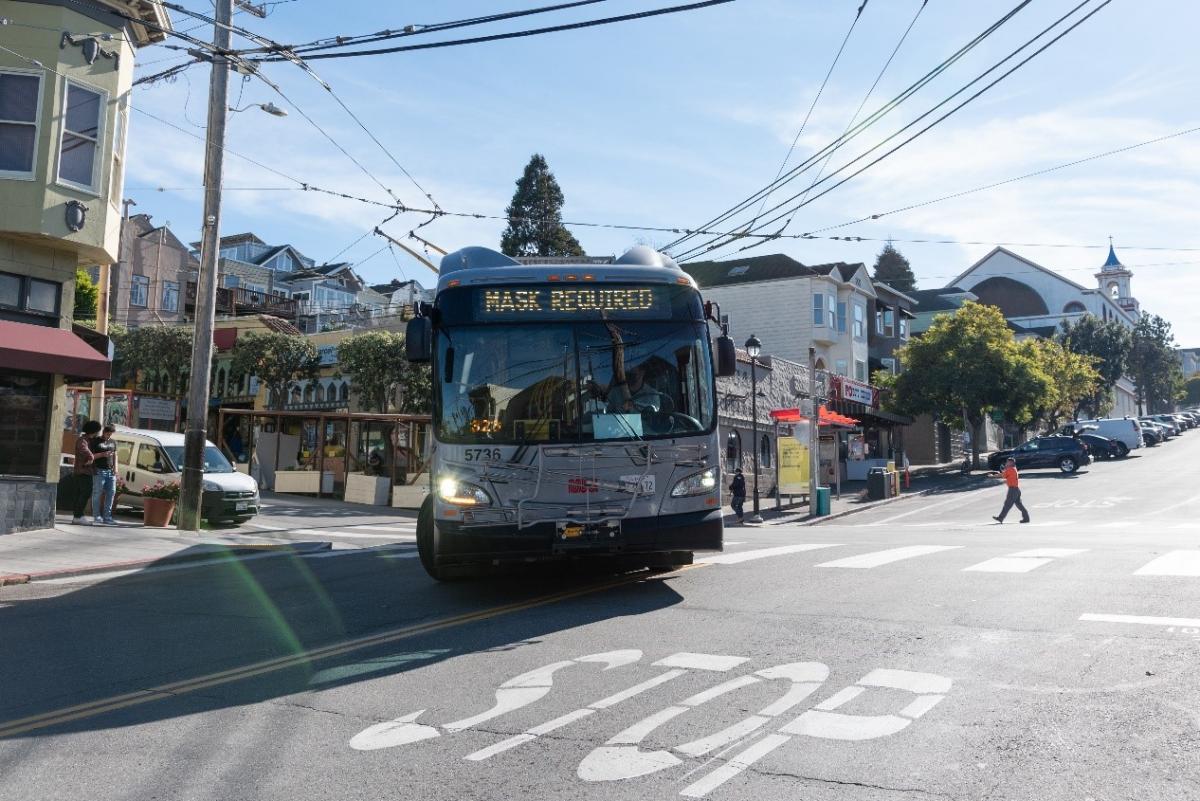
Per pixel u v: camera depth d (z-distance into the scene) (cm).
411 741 488
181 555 1417
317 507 2659
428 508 1059
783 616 773
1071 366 5919
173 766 462
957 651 631
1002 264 10475
